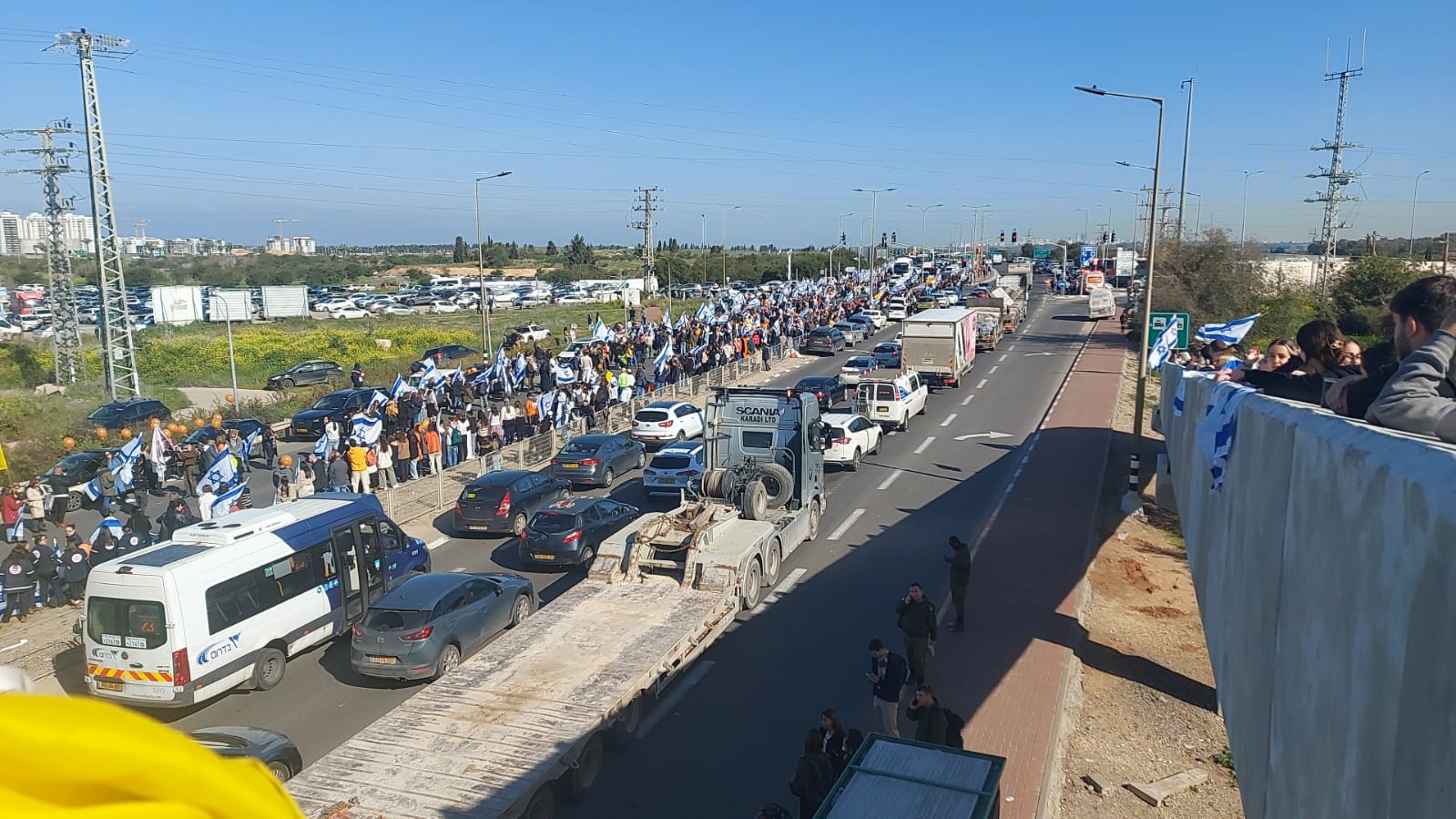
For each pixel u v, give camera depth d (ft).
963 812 26.63
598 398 120.88
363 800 31.63
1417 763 10.31
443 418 102.99
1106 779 40.96
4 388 156.66
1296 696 16.80
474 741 35.29
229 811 2.95
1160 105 86.33
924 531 76.33
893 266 396.57
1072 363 178.91
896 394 115.65
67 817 2.62
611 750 42.16
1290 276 230.07
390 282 465.88
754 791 39.34
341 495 58.90
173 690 44.32
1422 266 168.76
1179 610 61.05
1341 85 242.37
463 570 68.23
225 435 99.76
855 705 46.73
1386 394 13.61
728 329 179.11
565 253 601.21
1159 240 206.90
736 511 61.46
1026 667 50.60
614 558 53.11
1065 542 72.49
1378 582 11.97
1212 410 30.48
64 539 78.33
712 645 53.88
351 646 53.78
